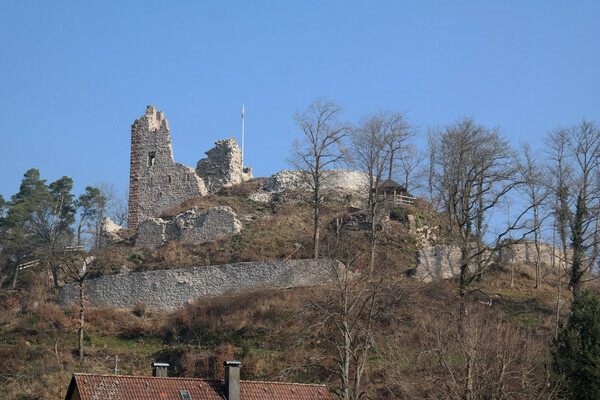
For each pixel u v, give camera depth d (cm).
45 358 7362
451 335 6450
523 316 7500
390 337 6594
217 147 11575
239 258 9369
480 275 8088
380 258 9031
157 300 8800
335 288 6556
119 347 7850
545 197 7950
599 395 5444
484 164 8906
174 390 4900
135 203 11400
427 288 8000
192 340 7762
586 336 5744
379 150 9850
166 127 11469
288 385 5241
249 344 7125
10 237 11412
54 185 13138
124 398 4731
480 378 5453
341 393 5384
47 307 8650
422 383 5794
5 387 6762
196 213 10300
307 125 9612
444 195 9994
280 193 10981
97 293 9062
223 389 5031
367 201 10600
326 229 9944
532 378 5653
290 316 7569
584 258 7900
